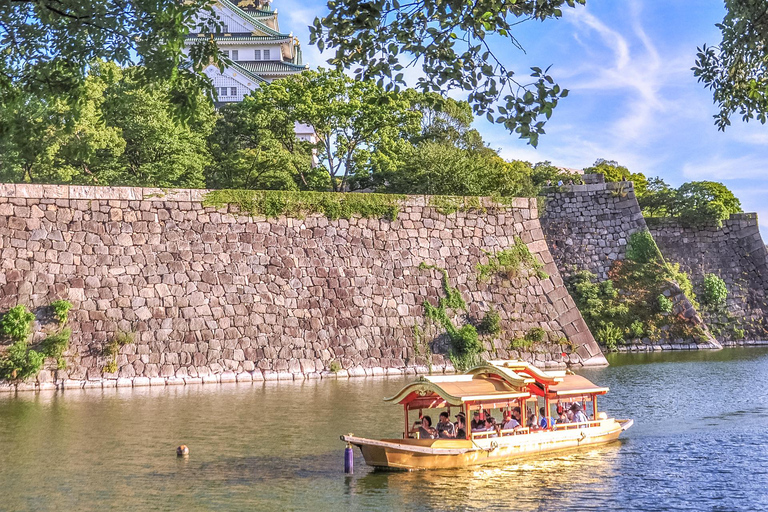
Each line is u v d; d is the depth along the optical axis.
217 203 41.47
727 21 18.42
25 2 15.78
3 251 36.62
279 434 25.14
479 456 21.38
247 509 17.34
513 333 45.41
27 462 21.53
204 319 39.47
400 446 20.23
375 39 15.73
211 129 65.38
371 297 43.41
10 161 44.28
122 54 16.73
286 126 61.72
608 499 18.11
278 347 40.50
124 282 38.50
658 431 26.02
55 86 16.80
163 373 37.81
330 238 43.66
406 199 45.97
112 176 51.31
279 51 104.06
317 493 18.59
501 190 56.59
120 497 18.25
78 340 36.97
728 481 19.67
